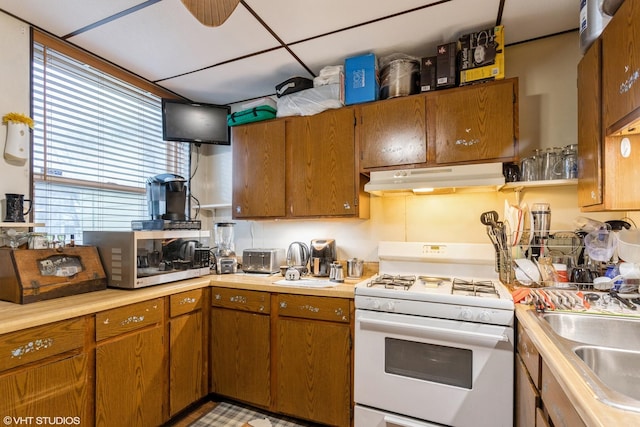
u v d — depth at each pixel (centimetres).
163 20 179
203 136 267
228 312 216
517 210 182
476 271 201
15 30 179
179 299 199
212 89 270
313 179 229
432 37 197
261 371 205
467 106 187
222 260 250
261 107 243
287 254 266
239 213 254
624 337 123
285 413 198
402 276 209
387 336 171
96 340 155
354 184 217
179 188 233
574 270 168
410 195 233
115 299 164
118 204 240
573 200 191
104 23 182
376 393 173
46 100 196
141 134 255
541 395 112
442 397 159
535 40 200
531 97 201
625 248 145
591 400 69
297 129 234
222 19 122
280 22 181
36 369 133
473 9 170
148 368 179
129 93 246
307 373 193
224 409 214
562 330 129
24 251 159
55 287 164
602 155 136
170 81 255
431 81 196
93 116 222
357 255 248
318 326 190
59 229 204
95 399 154
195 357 210
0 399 122
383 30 189
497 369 149
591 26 143
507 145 179
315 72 242
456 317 157
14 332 126
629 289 146
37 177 191
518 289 158
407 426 163
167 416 189
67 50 204
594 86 142
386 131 207
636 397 98
